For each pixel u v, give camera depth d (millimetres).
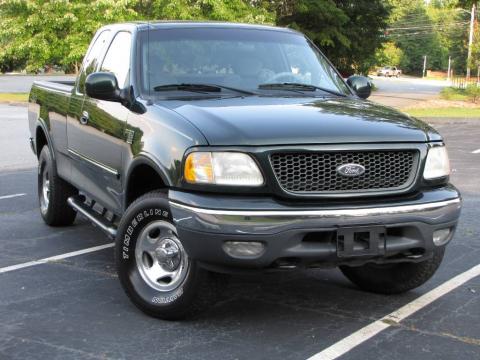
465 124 23297
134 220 4836
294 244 4238
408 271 5234
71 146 6680
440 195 4656
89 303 5238
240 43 5918
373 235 4359
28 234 7508
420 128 4793
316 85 5816
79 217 8391
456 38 105000
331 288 5660
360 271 5473
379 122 4719
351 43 42281
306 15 38656
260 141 4312
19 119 23016
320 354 4289
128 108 5316
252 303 5250
